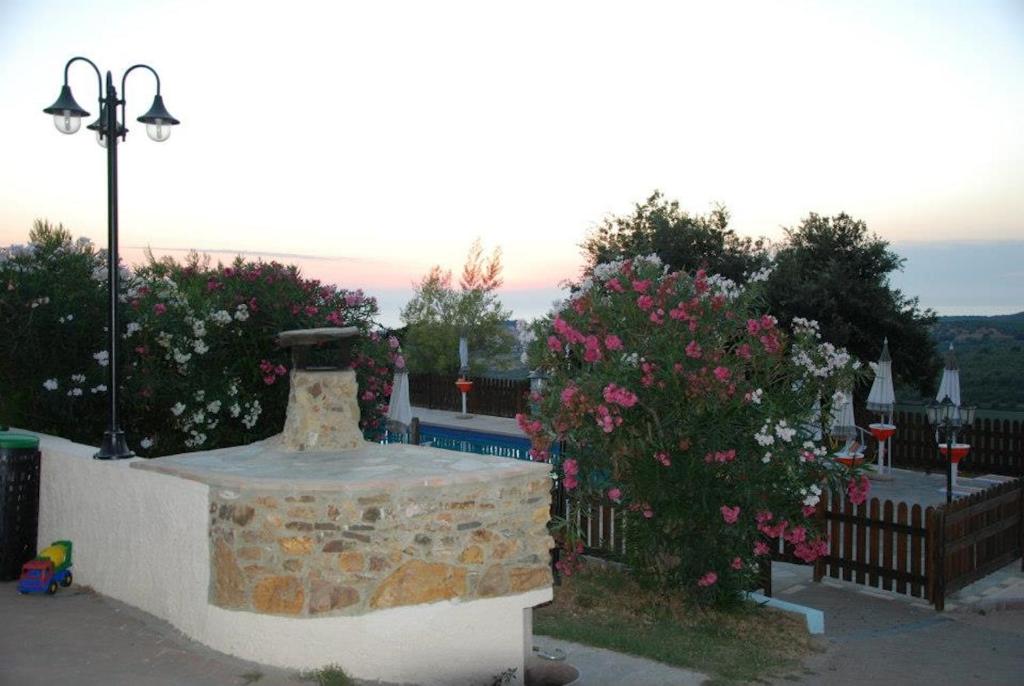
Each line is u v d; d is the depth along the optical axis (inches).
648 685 239.3
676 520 323.6
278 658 207.0
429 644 215.3
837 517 418.6
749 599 345.7
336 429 261.1
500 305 1285.7
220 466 233.9
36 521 283.9
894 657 299.7
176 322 378.0
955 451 631.2
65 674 196.4
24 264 354.3
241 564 210.8
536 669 243.0
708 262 998.4
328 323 430.0
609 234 1123.9
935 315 911.7
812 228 953.5
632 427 322.3
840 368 338.6
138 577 244.2
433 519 216.1
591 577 370.0
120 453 265.3
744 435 319.3
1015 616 373.4
